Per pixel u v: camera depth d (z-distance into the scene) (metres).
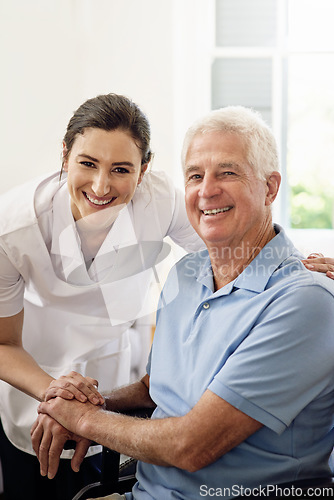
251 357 0.98
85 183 1.29
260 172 1.11
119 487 1.22
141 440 1.04
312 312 0.99
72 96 2.91
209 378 1.07
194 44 3.07
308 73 3.28
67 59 2.89
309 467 1.02
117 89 2.95
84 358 1.51
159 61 2.94
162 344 1.21
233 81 3.19
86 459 1.45
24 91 2.86
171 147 2.98
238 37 3.16
